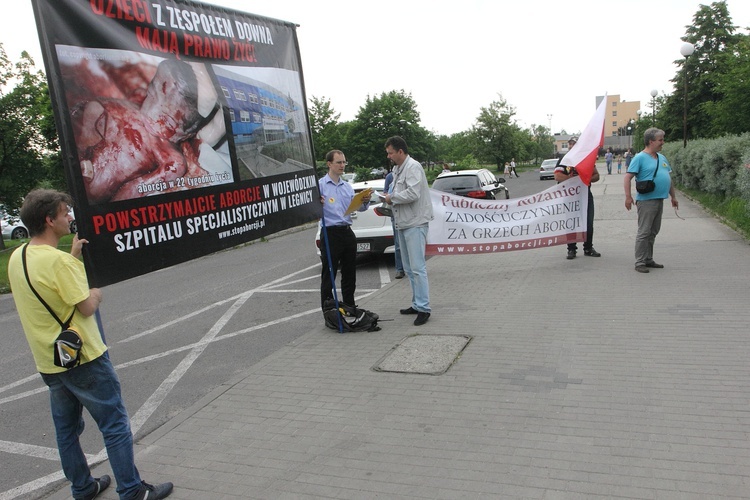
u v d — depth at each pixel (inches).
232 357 233.0
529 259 362.9
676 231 427.5
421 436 144.3
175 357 239.8
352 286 253.8
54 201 115.3
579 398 157.3
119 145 143.6
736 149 477.1
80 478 128.4
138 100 150.2
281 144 215.9
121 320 319.0
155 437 158.1
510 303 260.7
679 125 1389.0
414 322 242.8
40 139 962.1
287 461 138.6
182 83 166.1
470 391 168.6
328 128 1702.8
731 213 446.9
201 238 171.8
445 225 341.7
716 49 1333.7
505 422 147.3
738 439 129.6
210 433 157.8
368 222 389.7
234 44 192.1
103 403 120.2
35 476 150.6
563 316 233.0
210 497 126.3
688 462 122.0
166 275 477.7
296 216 221.1
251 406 173.3
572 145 382.3
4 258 736.3
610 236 426.9
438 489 120.3
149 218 152.6
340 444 144.5
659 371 170.4
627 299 248.8
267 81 208.8
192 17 173.0
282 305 318.3
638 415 144.6
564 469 123.5
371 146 1727.4
